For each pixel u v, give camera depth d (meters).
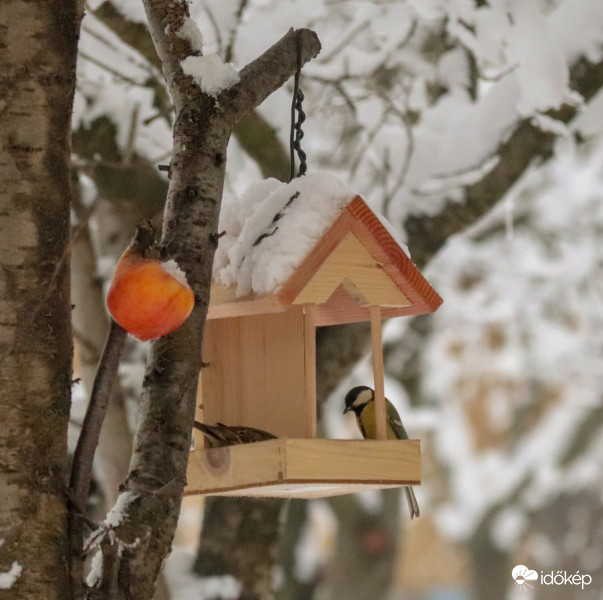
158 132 11.26
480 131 11.31
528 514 25.45
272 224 6.30
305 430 6.55
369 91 12.53
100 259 11.78
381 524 23.52
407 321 17.66
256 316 6.92
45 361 4.56
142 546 4.66
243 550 10.32
